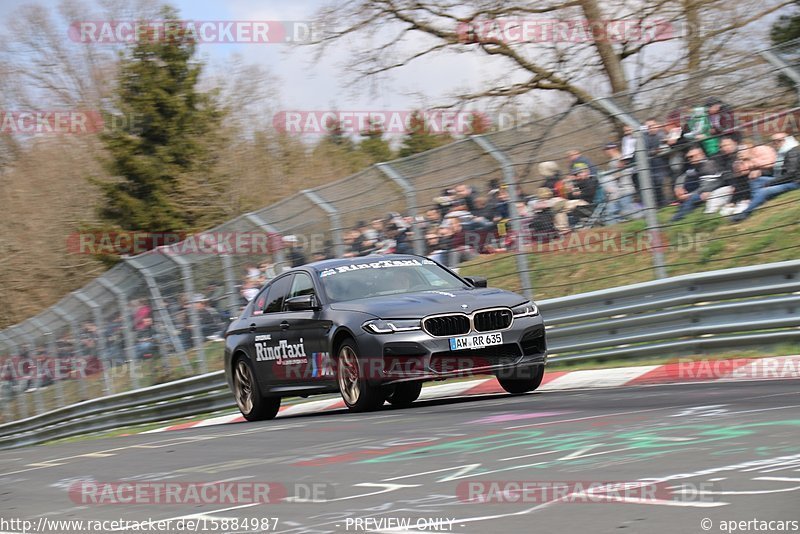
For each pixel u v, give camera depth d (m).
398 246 39.06
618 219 33.94
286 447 20.34
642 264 36.84
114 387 52.44
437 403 28.25
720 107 32.62
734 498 11.30
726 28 59.28
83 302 54.59
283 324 30.06
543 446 16.48
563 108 65.00
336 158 100.81
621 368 31.14
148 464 20.30
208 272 45.91
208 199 94.44
